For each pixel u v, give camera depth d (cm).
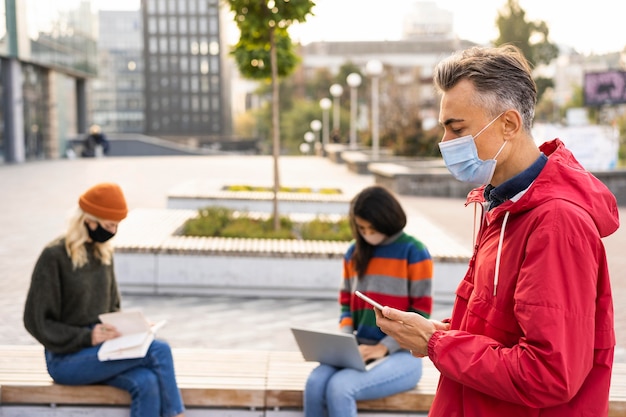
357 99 8000
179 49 12519
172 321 606
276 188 866
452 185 1803
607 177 1789
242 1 821
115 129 14512
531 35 5188
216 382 355
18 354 391
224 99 12744
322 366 342
